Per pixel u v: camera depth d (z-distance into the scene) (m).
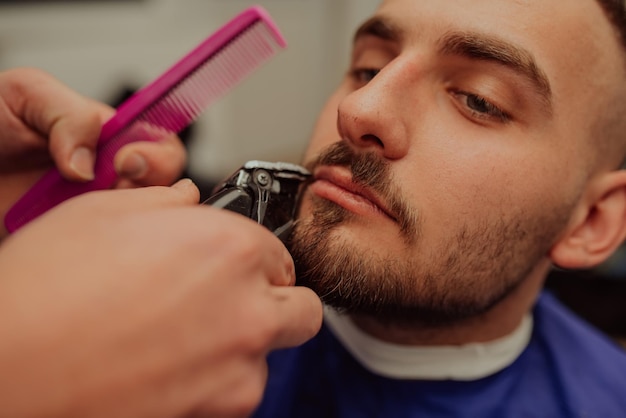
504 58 0.57
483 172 0.58
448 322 0.67
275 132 1.84
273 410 0.77
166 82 0.60
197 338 0.32
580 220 0.71
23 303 0.30
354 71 0.71
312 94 1.83
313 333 0.42
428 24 0.58
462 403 0.72
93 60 1.61
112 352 0.30
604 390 0.77
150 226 0.34
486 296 0.64
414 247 0.56
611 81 0.65
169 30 1.64
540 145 0.61
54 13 1.54
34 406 0.28
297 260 0.55
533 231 0.64
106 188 0.66
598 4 0.63
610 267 1.18
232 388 0.34
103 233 0.33
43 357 0.29
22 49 1.56
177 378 0.32
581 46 0.61
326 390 0.77
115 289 0.31
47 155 0.71
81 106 0.64
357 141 0.56
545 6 0.59
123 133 0.65
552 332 0.82
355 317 0.72
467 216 0.58
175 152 0.71
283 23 1.71
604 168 0.71
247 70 0.59
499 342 0.74
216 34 0.58
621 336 1.19
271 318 0.35
